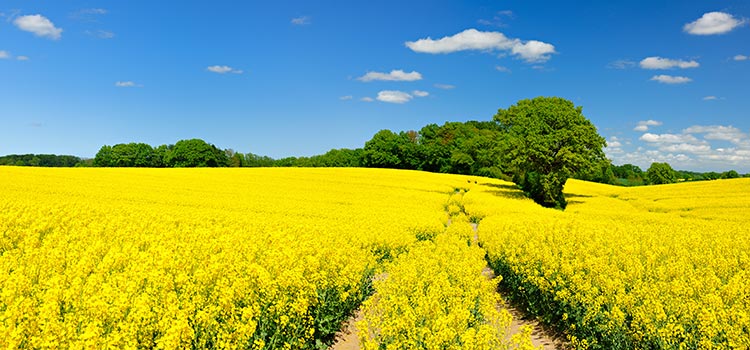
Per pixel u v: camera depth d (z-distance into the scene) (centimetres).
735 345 722
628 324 898
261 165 14012
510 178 9750
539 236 1709
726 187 6731
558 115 5772
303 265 1061
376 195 5044
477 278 1156
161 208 2814
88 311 663
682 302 881
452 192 6075
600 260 1206
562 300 1105
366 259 1411
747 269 1354
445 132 12306
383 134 11488
